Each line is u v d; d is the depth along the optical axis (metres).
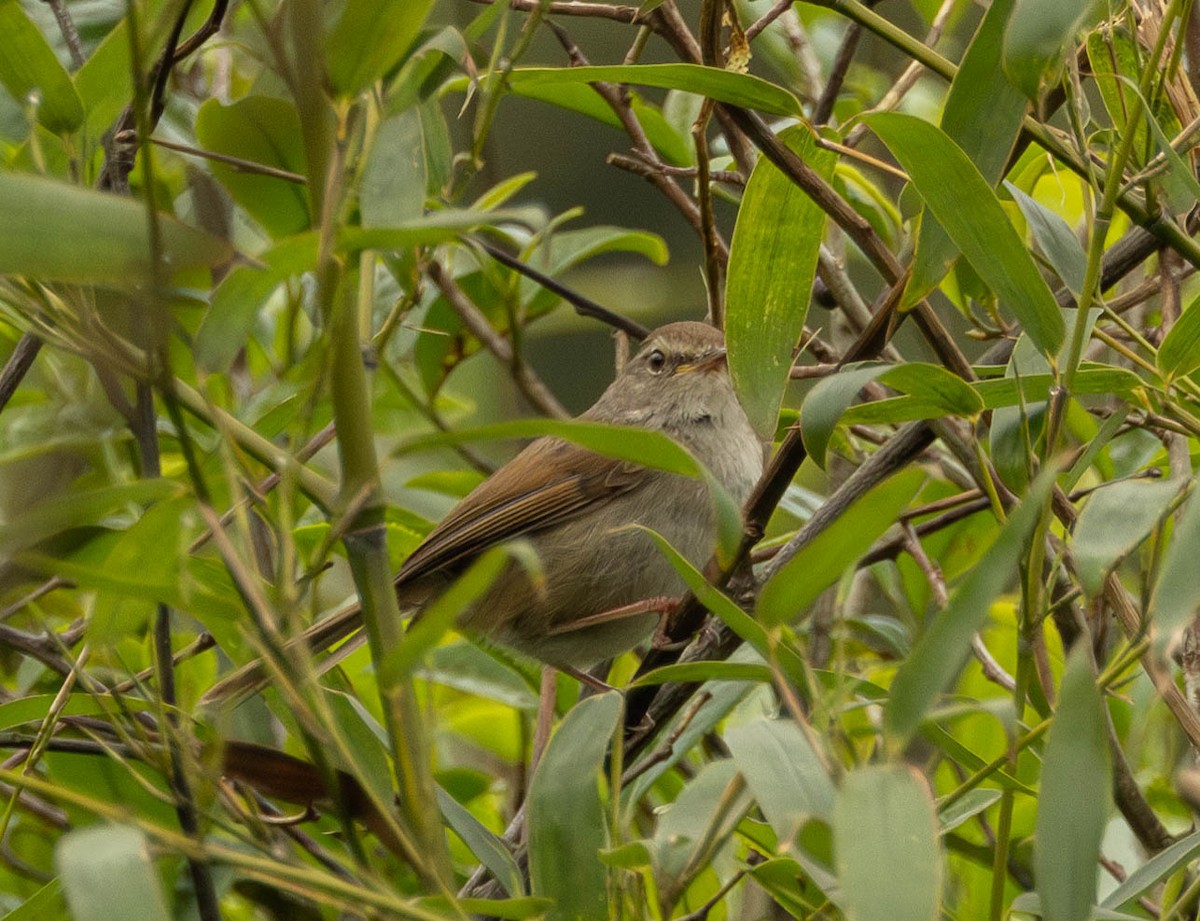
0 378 6.79
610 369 16.92
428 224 3.76
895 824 3.77
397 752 4.36
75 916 3.63
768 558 9.12
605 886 4.89
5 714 6.52
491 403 12.52
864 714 8.70
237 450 4.58
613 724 5.07
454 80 8.50
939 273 6.06
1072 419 8.57
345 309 4.20
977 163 6.14
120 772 7.35
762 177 6.30
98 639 5.08
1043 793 4.09
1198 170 7.13
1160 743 8.28
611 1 14.45
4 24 5.27
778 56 10.52
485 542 9.90
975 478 6.99
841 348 9.50
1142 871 5.42
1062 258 5.89
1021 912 6.30
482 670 9.39
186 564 4.61
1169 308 7.36
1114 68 6.03
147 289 3.63
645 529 4.77
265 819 5.77
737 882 6.98
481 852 5.83
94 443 7.45
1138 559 7.61
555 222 9.32
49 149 6.05
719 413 10.64
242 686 6.06
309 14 4.05
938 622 3.99
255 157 7.95
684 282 14.49
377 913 4.26
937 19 8.84
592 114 9.89
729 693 7.84
